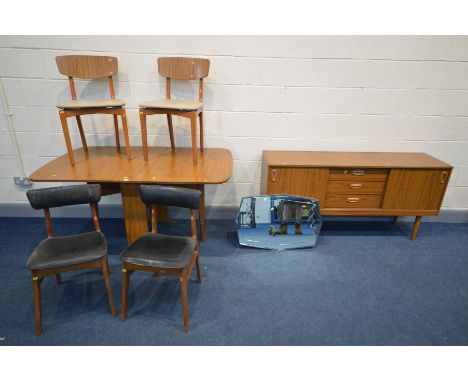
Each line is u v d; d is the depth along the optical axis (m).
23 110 2.49
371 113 2.55
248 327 1.70
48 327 1.67
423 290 2.00
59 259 1.58
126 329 1.67
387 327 1.71
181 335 1.64
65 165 2.16
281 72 2.42
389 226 2.80
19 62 2.34
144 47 2.34
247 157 2.69
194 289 1.97
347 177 2.34
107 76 2.32
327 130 2.60
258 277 2.10
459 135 2.61
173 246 1.73
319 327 1.70
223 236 2.60
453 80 2.44
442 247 2.48
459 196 2.83
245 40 2.32
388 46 2.34
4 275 2.07
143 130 2.14
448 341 1.63
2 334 1.63
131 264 1.61
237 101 2.50
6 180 2.71
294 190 2.36
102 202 2.82
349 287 2.01
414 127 2.59
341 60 2.38
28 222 2.75
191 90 2.48
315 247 2.46
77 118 2.35
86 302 1.86
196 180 1.91
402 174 2.30
